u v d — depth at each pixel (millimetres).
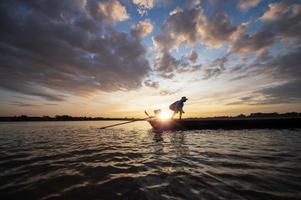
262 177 3520
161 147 7234
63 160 5266
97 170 4234
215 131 13391
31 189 3176
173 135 11438
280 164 4457
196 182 3324
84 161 5125
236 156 5383
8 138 11078
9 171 4230
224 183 3246
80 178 3705
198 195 2793
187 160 5004
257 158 5098
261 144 7566
